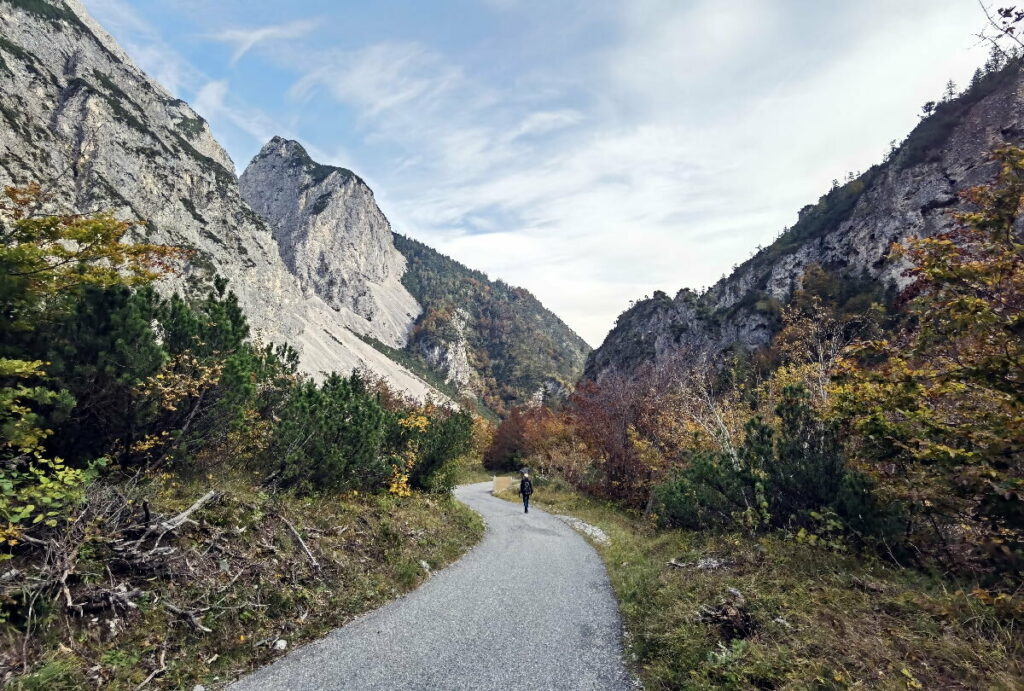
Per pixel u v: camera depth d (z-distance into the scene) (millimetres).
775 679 4129
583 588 8578
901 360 5859
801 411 9328
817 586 6199
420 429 15734
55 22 86500
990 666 3686
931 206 66750
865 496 7125
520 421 46094
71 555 4773
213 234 93250
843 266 77250
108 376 6539
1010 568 5102
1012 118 63594
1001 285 5199
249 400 9266
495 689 4582
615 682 4852
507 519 17312
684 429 18344
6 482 4418
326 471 10352
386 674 4797
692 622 5734
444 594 7789
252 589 5977
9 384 5859
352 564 7801
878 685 3703
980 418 5105
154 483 6867
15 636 4090
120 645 4523
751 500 9469
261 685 4441
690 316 97500
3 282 5766
